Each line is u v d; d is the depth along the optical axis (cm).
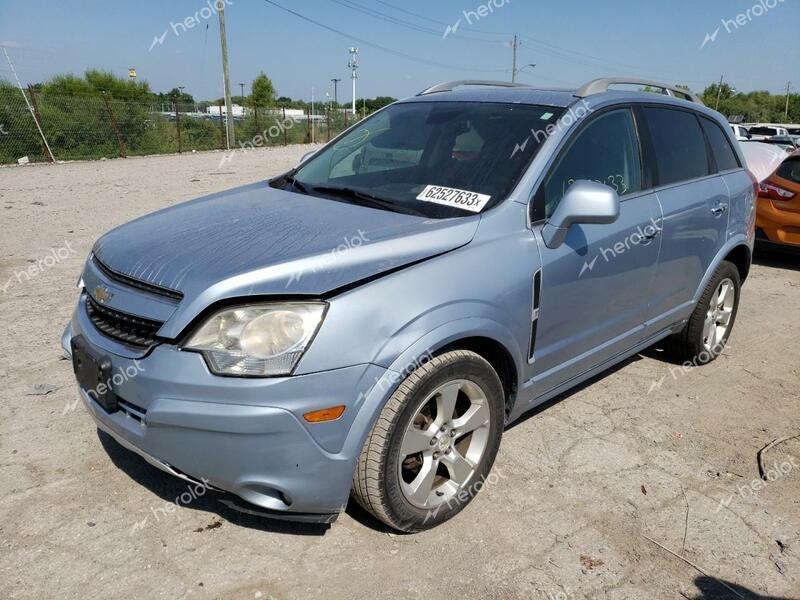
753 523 293
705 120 452
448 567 257
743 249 479
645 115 387
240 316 228
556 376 331
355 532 274
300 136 3284
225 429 224
